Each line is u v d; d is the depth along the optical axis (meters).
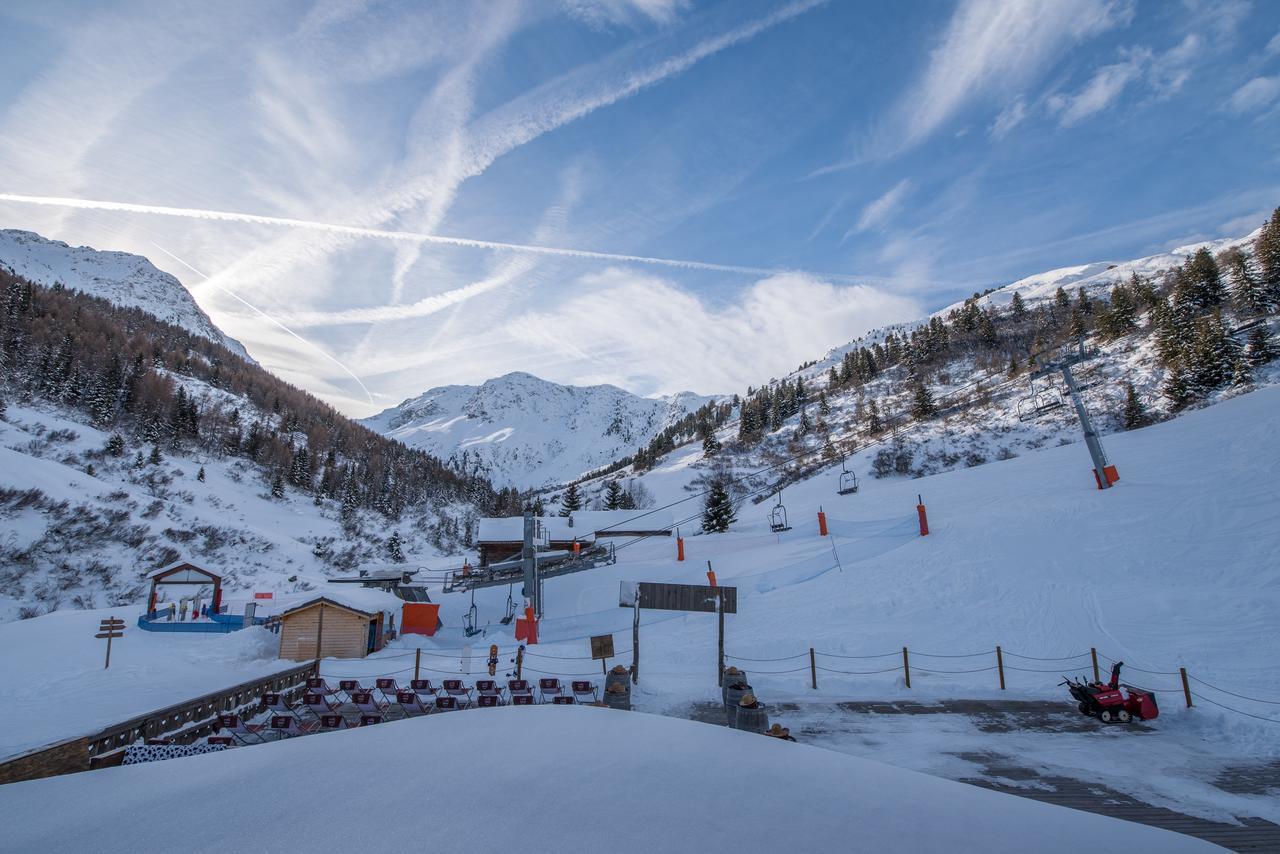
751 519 56.03
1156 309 79.44
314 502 94.56
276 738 11.14
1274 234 68.50
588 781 6.37
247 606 27.19
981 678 16.19
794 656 18.94
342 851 4.60
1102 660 16.47
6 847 4.75
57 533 48.16
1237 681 13.95
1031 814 6.34
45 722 12.90
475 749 7.53
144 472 75.12
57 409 87.88
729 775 6.80
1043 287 195.75
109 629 19.64
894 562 27.91
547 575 34.56
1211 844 6.21
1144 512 26.52
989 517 31.08
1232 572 20.27
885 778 7.11
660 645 21.25
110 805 5.70
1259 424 33.69
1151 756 10.45
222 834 4.95
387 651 24.62
